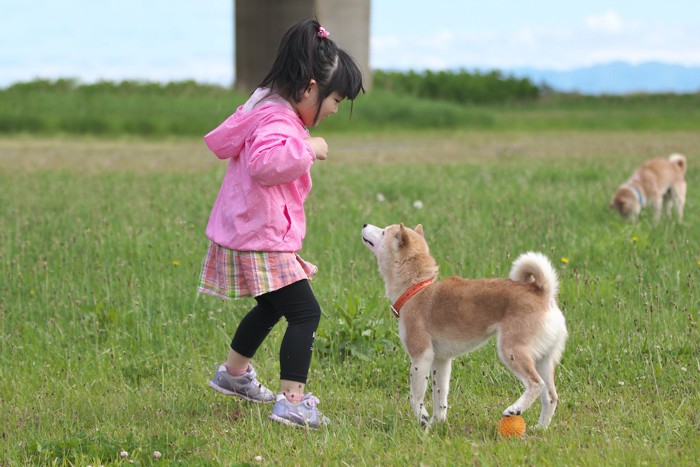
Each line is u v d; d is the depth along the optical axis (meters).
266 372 9.73
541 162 29.78
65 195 21.44
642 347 9.66
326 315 10.77
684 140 40.94
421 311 8.01
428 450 7.10
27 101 48.81
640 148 36.25
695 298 11.15
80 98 50.38
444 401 8.14
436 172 25.91
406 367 9.57
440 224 15.63
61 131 45.47
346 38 58.41
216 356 10.17
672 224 16.34
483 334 7.80
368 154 35.19
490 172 25.72
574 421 7.89
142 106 48.88
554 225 15.66
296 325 8.05
